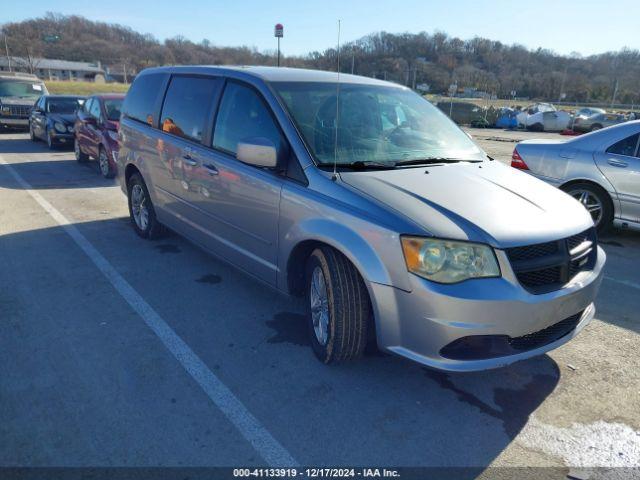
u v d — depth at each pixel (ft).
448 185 10.28
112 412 8.91
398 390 9.82
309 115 11.64
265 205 11.41
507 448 8.38
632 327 12.85
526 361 11.07
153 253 17.24
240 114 12.71
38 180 30.17
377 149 11.68
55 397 9.29
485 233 8.69
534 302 8.63
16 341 11.25
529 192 10.62
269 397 9.48
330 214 9.80
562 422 9.06
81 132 35.06
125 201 25.26
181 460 7.87
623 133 19.92
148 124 17.10
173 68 16.56
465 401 9.56
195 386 9.75
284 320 12.57
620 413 9.36
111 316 12.57
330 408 9.22
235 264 13.25
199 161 13.84
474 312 8.37
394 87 14.48
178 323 12.28
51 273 15.28
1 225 20.38
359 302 9.64
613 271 17.19
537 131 101.45
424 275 8.57
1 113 53.78
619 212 20.07
